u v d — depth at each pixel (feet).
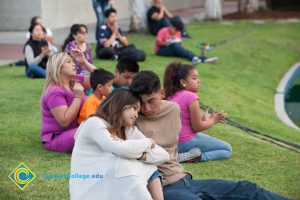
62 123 24.72
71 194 16.35
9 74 44.65
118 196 15.99
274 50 68.39
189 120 24.66
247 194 17.54
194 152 25.03
